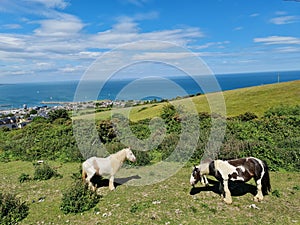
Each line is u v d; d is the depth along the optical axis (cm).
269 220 664
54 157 1468
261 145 1257
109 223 676
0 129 2762
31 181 1068
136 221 677
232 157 1205
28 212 766
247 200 786
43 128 2081
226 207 742
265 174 779
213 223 654
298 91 3497
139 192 874
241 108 2962
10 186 1019
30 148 1602
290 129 1599
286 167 1100
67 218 720
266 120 1773
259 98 3356
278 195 810
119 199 822
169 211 722
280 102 3053
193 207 741
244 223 651
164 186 922
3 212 721
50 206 802
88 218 712
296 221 657
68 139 1603
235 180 767
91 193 818
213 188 887
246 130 1555
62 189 946
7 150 1700
